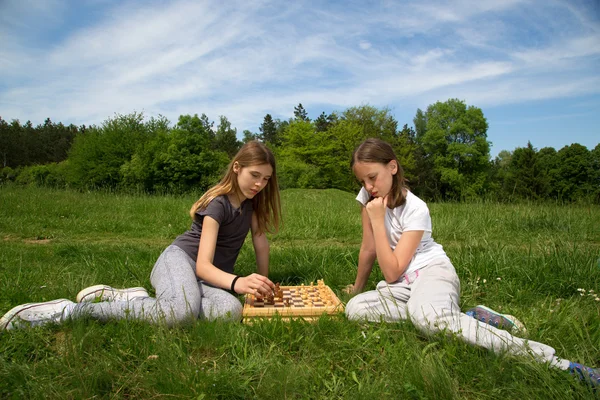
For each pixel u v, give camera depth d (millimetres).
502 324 2236
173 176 29828
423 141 50062
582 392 1630
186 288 2420
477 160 48406
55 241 5867
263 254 3248
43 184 14586
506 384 1744
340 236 6438
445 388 1673
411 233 2602
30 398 1638
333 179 41656
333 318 2424
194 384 1682
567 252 3908
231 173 2826
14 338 2105
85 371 1771
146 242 5906
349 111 45094
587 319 2451
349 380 1826
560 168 38625
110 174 32156
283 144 44094
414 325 2221
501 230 6734
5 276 3369
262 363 1894
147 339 2107
